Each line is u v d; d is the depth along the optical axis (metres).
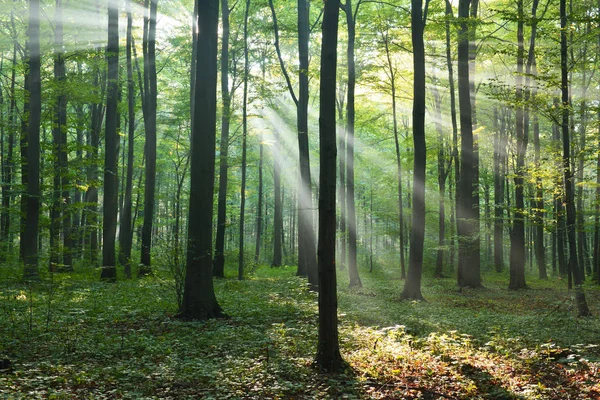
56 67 23.64
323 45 8.49
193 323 12.12
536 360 8.81
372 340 10.10
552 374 8.11
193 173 13.13
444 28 23.64
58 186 22.81
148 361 8.70
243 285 21.62
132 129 27.41
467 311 15.74
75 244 31.47
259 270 34.06
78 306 14.19
